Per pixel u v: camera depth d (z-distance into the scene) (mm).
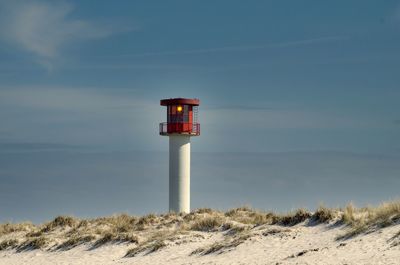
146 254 31203
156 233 35969
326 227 29344
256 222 34562
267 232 30016
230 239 30562
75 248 35531
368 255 21219
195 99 58156
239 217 37844
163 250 31172
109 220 41875
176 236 32875
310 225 30547
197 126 58906
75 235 38062
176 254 30047
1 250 38469
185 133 57719
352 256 21641
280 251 26453
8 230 43406
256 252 27188
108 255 32938
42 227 42938
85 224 41688
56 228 41938
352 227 27594
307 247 26297
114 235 35688
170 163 58625
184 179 58438
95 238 36250
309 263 21625
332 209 31734
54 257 34656
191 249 30641
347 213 29453
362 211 30844
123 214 43125
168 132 58031
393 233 23859
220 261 26578
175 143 58438
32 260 34875
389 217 26312
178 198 58219
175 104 57656
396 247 21562
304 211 32250
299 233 29219
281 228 30359
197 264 26875
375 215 27844
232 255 27422
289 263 22516
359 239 24703
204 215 39781
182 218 39469
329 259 21891
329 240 26578
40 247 37000
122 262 30547
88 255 33656
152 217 40375
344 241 25578
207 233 33938
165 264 28188
